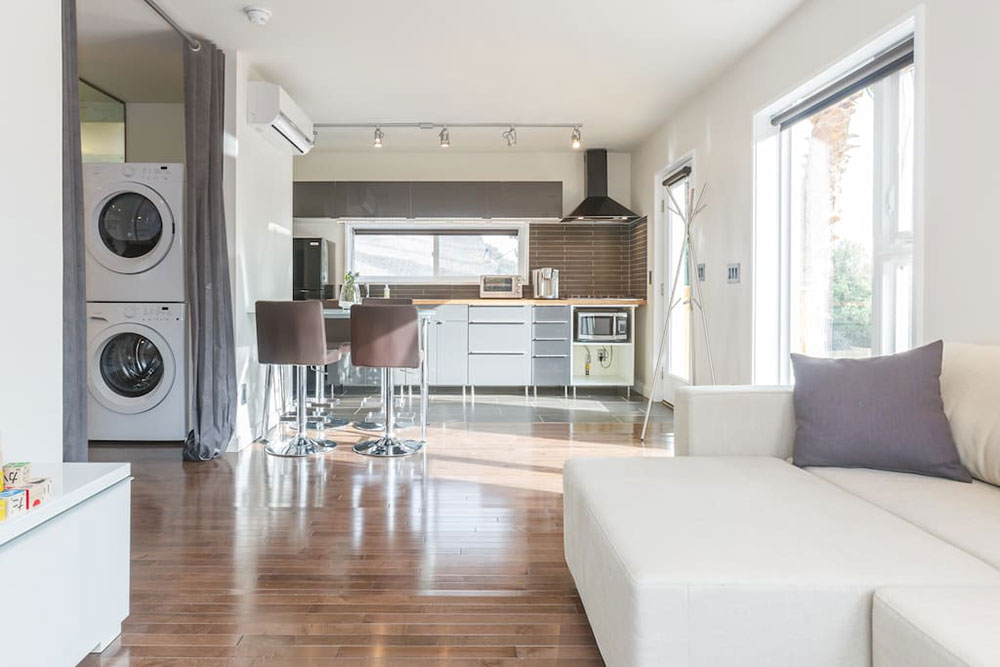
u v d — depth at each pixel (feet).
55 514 5.26
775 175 13.92
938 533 5.44
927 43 8.73
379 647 6.30
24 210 7.13
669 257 20.79
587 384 23.53
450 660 6.07
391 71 15.75
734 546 4.99
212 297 13.74
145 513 10.27
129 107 18.35
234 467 13.11
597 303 22.81
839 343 11.91
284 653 6.17
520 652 6.22
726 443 8.31
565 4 12.13
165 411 14.89
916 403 7.15
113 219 15.02
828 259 12.24
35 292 7.31
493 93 17.43
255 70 15.75
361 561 8.40
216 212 13.85
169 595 7.39
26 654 4.96
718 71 15.57
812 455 7.50
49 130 7.54
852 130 11.42
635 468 7.36
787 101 12.94
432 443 15.34
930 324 8.70
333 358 14.94
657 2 12.03
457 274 25.93
